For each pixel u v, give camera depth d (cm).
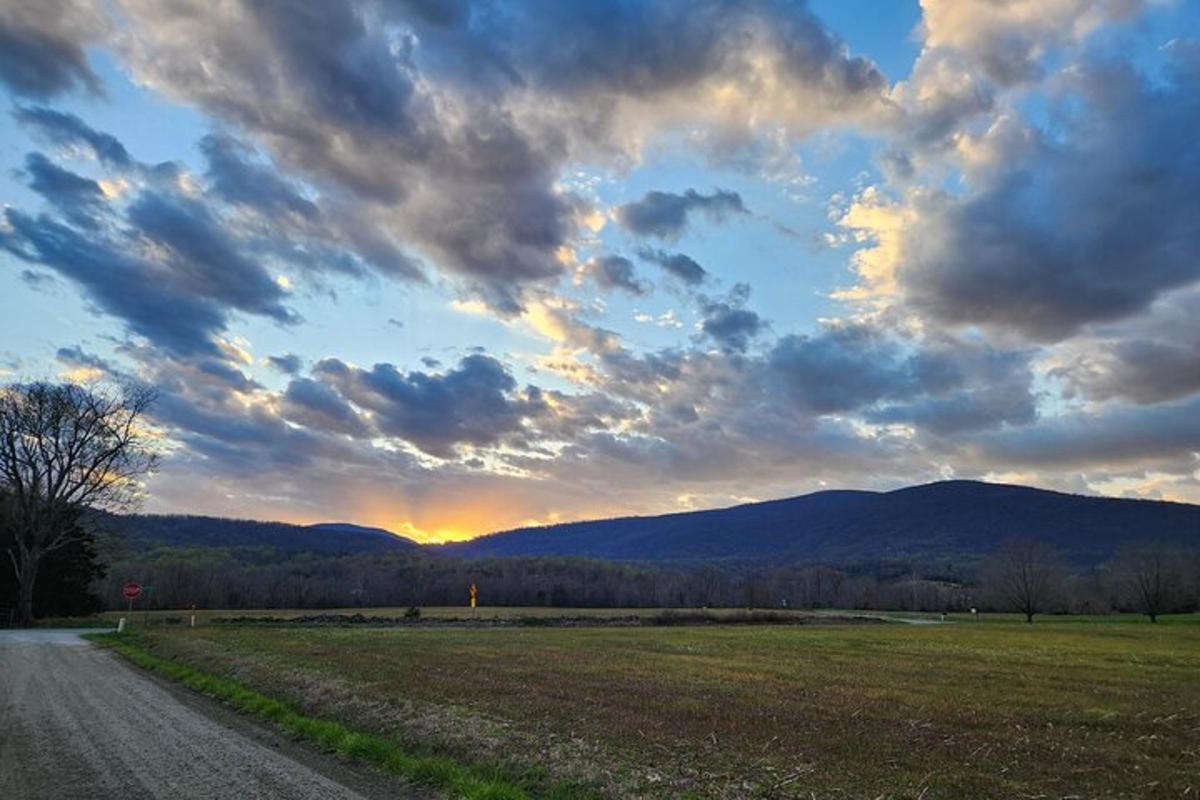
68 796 1014
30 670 2544
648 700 2038
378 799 1010
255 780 1098
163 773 1137
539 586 12938
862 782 1184
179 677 2402
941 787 1173
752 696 2203
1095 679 2883
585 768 1177
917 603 14300
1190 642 5384
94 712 1711
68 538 6181
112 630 4925
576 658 3381
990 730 1725
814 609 13962
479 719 1585
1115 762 1408
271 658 2783
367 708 1655
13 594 6097
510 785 1086
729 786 1126
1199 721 1908
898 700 2198
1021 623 9156
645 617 8262
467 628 6228
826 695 2275
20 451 5647
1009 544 11888
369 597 11425
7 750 1297
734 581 15250
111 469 6072
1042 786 1206
